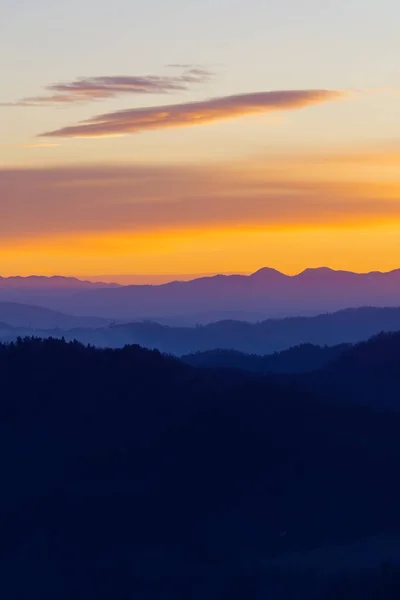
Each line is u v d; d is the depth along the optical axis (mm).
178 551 182250
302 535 188500
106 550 183125
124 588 170000
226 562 175875
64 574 176000
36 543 185375
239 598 163875
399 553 173375
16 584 174875
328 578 162875
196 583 169375
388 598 155000
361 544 182000
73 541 186000
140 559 178625
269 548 183875
